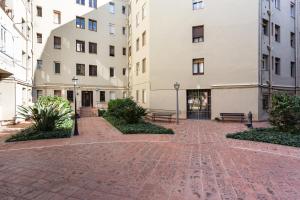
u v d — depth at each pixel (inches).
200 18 762.2
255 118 689.6
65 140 397.4
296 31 888.9
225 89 725.9
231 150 318.7
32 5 1008.9
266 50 737.6
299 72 900.0
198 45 765.3
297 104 425.4
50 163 259.8
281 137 382.0
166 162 260.2
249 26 704.4
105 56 1242.0
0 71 597.6
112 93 1267.2
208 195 175.0
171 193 178.7
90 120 763.4
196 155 291.3
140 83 963.3
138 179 207.8
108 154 298.0
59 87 1106.1
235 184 195.9
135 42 1051.9
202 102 771.4
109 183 198.7
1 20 558.3
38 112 469.4
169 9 807.7
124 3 1300.4
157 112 798.5
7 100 652.7
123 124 579.8
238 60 714.2
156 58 828.6
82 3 1172.5
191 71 775.1
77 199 169.2
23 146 353.4
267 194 176.4
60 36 1112.8
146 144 359.3
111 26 1263.5
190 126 581.3
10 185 196.4
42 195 176.4
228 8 728.3
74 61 1150.3
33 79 1011.9
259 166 245.3
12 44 649.0
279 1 810.8
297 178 209.8
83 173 224.7
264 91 719.7
